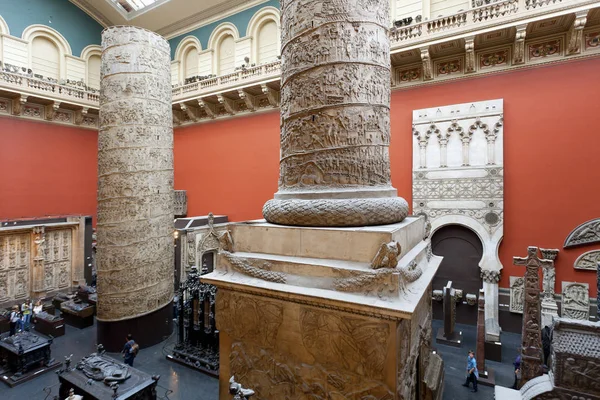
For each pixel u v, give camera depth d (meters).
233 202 17.72
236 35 18.30
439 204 12.60
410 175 13.26
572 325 3.07
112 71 11.08
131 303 10.82
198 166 19.09
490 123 11.78
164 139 11.99
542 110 11.17
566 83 10.86
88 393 6.89
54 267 15.35
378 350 3.73
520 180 11.48
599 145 10.34
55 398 7.70
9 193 15.85
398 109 13.56
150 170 11.39
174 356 10.21
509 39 11.43
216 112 18.62
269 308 4.55
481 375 8.86
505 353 10.20
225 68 18.95
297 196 4.84
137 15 19.84
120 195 10.85
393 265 3.76
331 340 4.04
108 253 10.76
